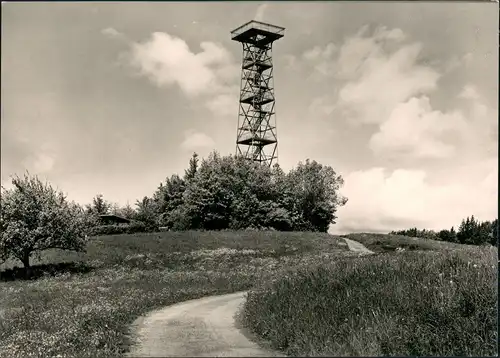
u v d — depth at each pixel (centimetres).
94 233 6900
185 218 7562
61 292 2794
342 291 1605
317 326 1270
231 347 1291
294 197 8300
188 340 1406
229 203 7600
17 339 1510
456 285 1464
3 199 4122
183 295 2673
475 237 5716
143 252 5041
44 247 4172
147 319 1828
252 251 5138
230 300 2480
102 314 1766
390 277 1703
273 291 1866
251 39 7050
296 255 4944
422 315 1324
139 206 10144
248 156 8119
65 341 1425
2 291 3178
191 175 9875
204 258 4803
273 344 1299
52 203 4244
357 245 5775
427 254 2302
